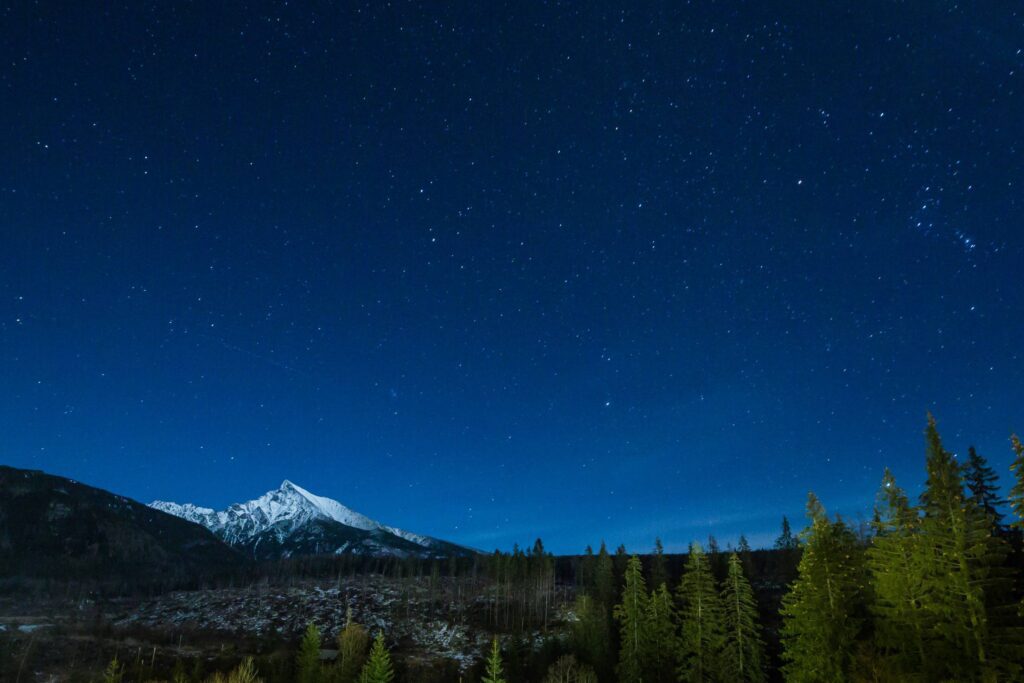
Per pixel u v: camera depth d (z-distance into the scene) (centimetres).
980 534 3784
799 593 5225
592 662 8094
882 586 4269
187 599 16300
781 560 12850
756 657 6550
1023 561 4634
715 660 6631
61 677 10144
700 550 7312
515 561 15738
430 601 15025
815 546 5050
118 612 15475
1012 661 3566
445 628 12962
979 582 3700
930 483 3975
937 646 3800
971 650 3659
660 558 11319
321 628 13688
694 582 7088
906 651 4034
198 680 9262
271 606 15262
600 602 10844
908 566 4191
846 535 5706
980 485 5344
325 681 8125
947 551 3822
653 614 7394
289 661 9681
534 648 10306
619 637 9181
